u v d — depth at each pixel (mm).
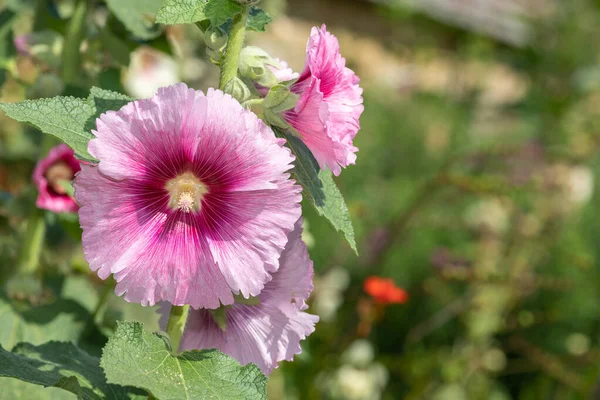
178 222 660
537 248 1915
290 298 726
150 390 637
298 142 698
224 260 655
